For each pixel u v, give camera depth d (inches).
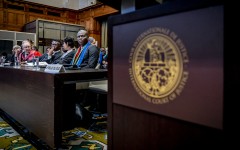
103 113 123.3
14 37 303.4
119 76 34.9
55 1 376.2
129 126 33.7
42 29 331.0
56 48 166.1
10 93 97.2
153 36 29.3
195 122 25.5
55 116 61.9
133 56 32.3
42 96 67.7
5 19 329.4
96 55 118.8
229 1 22.0
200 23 24.5
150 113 30.4
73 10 393.4
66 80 64.6
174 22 26.9
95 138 84.0
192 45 25.4
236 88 22.2
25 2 342.6
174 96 27.5
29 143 77.9
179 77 26.8
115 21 34.9
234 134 22.6
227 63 22.6
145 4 36.0
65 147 74.1
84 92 130.0
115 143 36.3
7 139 82.2
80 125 97.2
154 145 30.1
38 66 100.7
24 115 81.8
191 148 26.0
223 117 23.1
